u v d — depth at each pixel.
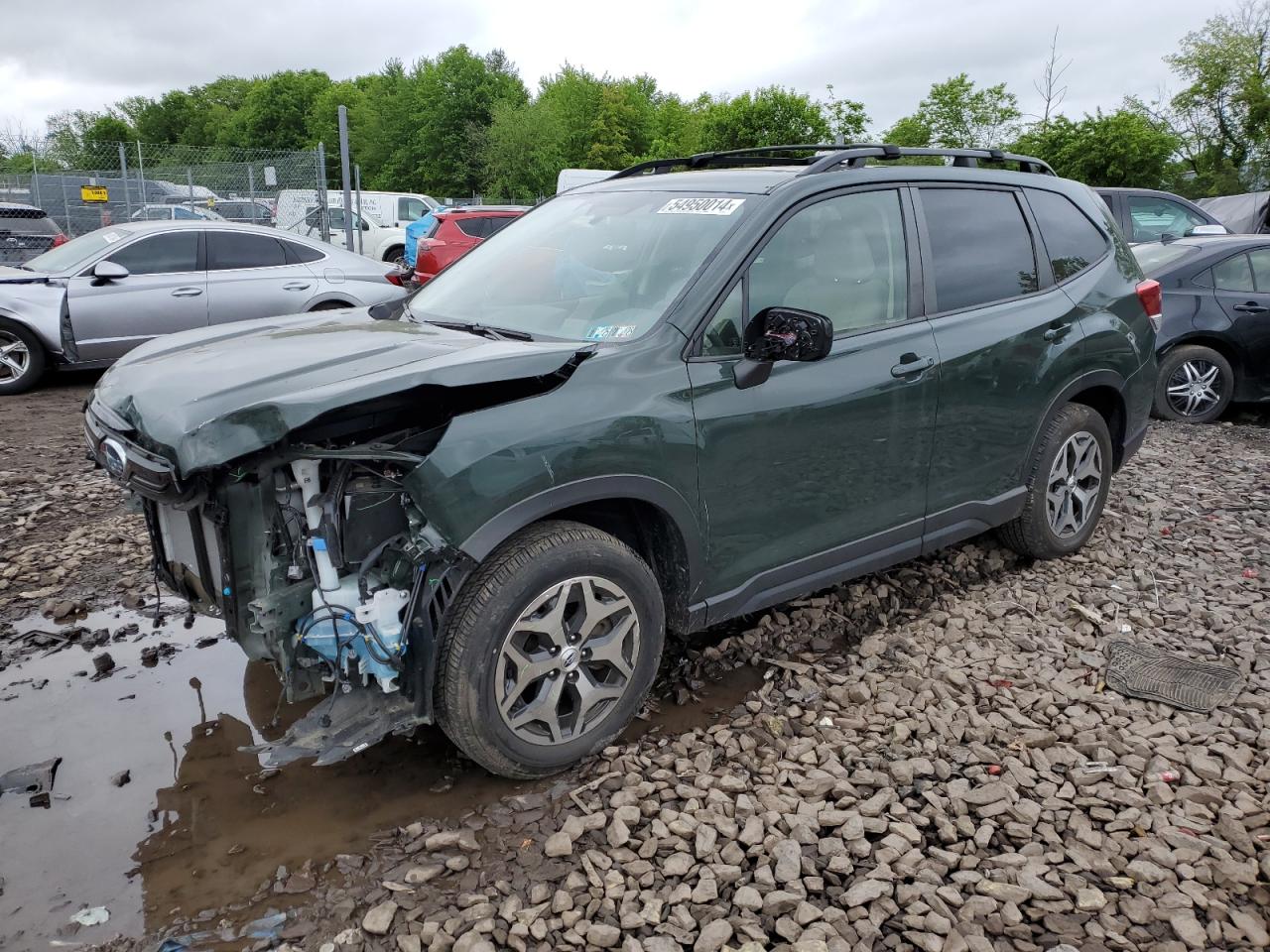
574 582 2.85
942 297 3.82
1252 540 4.94
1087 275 4.45
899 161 4.17
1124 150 32.84
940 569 4.54
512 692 2.79
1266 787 2.88
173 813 2.85
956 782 2.92
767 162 4.19
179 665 3.74
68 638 3.91
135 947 2.32
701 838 2.65
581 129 68.75
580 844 2.68
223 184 17.72
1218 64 46.69
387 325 3.51
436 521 2.57
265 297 9.80
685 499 3.06
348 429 2.68
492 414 2.69
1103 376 4.43
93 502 5.63
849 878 2.54
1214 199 15.79
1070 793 2.88
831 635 3.96
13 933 2.37
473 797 2.91
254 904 2.47
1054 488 4.48
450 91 66.50
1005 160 4.34
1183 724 3.25
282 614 2.65
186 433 2.45
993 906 2.40
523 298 3.57
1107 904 2.43
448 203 28.27
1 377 9.16
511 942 2.32
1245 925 2.35
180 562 3.09
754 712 3.34
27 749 3.16
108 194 17.41
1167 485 5.96
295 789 2.96
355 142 76.31
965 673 3.61
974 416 3.89
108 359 9.30
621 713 3.08
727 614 3.34
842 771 2.99
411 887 2.52
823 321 2.85
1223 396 8.16
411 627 2.64
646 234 3.50
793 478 3.34
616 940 2.33
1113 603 4.23
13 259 15.47
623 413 2.88
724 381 3.11
